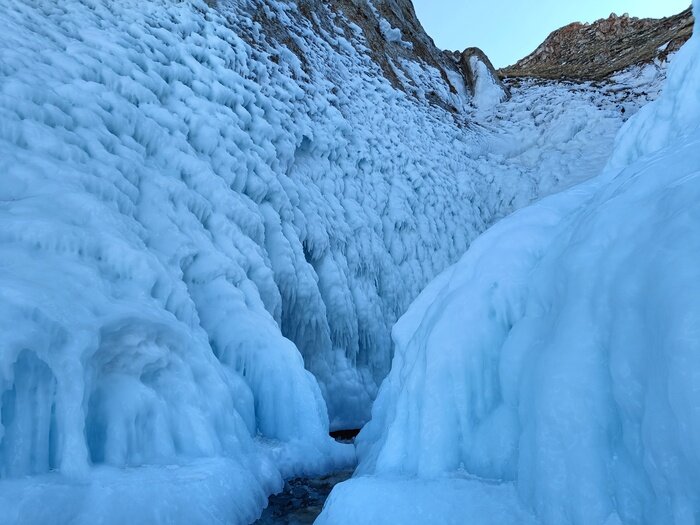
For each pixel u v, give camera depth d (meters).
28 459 3.44
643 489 2.05
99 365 4.25
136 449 4.24
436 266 14.33
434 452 3.32
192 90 9.55
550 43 37.00
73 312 3.98
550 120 20.70
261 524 4.50
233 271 7.48
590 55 31.92
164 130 8.24
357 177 13.39
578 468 2.26
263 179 9.66
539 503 2.46
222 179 8.55
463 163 17.75
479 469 3.14
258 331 6.99
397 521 2.88
